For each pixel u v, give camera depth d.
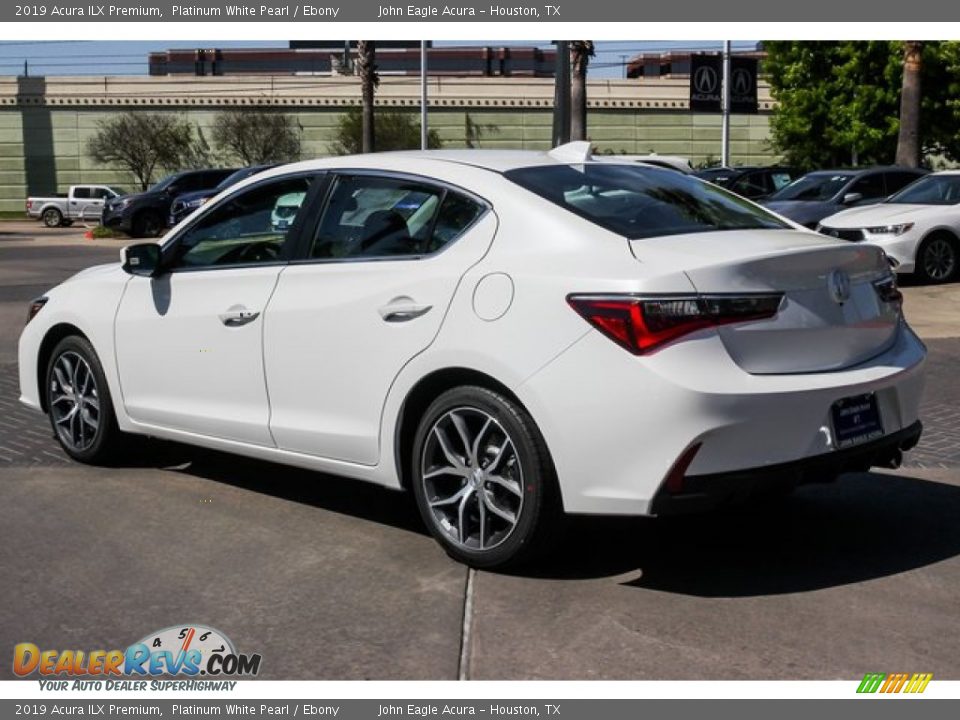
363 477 4.97
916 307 12.62
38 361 6.51
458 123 52.91
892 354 4.70
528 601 4.33
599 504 4.18
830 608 4.25
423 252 4.79
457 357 4.47
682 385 3.98
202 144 54.88
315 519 5.38
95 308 6.10
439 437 4.62
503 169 4.86
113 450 6.25
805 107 35.75
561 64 18.39
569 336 4.18
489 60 78.81
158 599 4.40
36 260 21.38
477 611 4.23
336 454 5.02
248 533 5.18
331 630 4.09
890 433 4.59
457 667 3.79
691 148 53.12
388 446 4.80
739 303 4.13
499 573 4.63
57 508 5.58
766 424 4.10
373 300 4.80
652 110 52.81
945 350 9.95
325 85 54.03
